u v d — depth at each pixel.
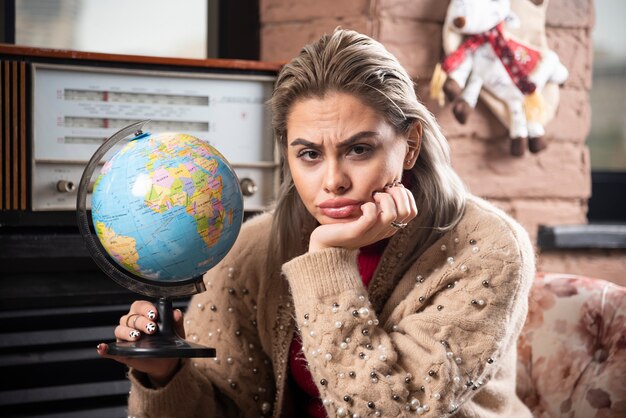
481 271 1.30
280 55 2.16
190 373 1.36
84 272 1.67
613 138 2.74
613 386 1.55
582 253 2.34
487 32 2.12
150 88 1.68
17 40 2.13
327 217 1.25
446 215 1.36
